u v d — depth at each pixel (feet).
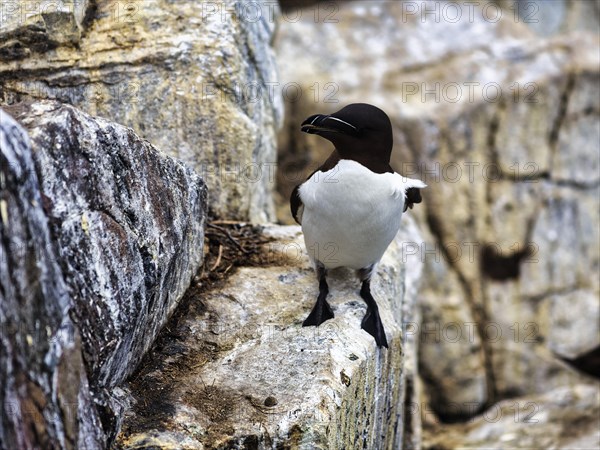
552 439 41.96
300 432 21.77
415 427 37.55
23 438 16.01
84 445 18.47
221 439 21.08
